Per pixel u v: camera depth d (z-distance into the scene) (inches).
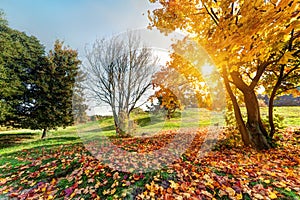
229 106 210.7
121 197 82.8
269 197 75.4
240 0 122.5
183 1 150.4
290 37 131.1
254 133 166.1
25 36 432.5
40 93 393.4
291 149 155.9
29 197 90.6
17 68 382.9
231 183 88.0
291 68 183.2
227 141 175.0
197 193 81.2
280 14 86.4
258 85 229.6
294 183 85.8
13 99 366.0
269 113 187.0
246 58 101.7
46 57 409.1
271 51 96.3
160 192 83.9
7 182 109.9
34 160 147.3
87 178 104.0
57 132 413.1
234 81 171.8
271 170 103.8
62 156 150.1
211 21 159.6
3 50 357.4
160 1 161.0
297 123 288.0
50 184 101.8
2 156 179.2
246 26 98.2
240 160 125.2
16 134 446.6
